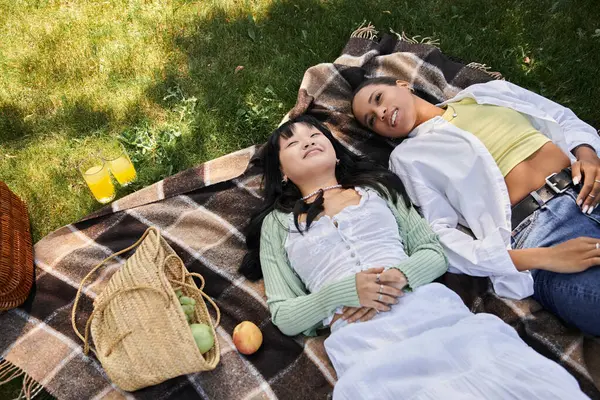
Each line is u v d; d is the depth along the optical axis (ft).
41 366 7.28
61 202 9.71
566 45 11.16
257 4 12.47
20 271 7.80
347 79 10.32
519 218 7.69
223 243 8.54
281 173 8.32
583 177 7.56
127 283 6.89
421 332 6.34
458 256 7.43
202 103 10.90
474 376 5.50
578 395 5.16
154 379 6.37
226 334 7.55
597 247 6.71
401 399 5.54
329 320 7.04
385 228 7.47
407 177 8.30
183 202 9.04
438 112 8.98
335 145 8.47
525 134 8.14
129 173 9.54
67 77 11.53
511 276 7.26
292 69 11.32
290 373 7.08
